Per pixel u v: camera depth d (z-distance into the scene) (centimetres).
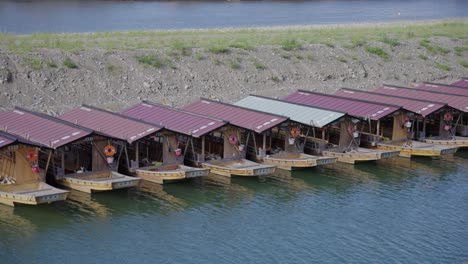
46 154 5259
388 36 10369
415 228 4503
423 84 7794
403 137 6269
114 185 4741
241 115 5859
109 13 14338
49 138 4944
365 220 4628
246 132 5722
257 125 5631
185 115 5722
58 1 16312
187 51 8256
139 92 7356
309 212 4753
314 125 5766
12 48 7575
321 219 4628
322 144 5891
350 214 4731
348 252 4119
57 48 7762
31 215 4484
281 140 6047
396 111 6153
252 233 4366
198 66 7994
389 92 7325
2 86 6856
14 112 5581
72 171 5116
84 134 4922
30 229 4284
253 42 9081
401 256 4078
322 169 5731
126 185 4809
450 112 6519
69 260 3919
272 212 4731
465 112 6719
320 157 5644
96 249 4062
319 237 4331
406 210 4828
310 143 5959
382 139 6244
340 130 5969
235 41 9050
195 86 7675
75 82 7212
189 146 5719
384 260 4019
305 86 8212
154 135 5191
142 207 4722
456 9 17525
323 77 8500
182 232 4347
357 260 4012
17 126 5262
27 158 4647
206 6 16738
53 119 5306
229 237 4297
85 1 16662
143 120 5544
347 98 6512
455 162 6059
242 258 4009
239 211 4731
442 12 16550
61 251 4022
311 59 8794
